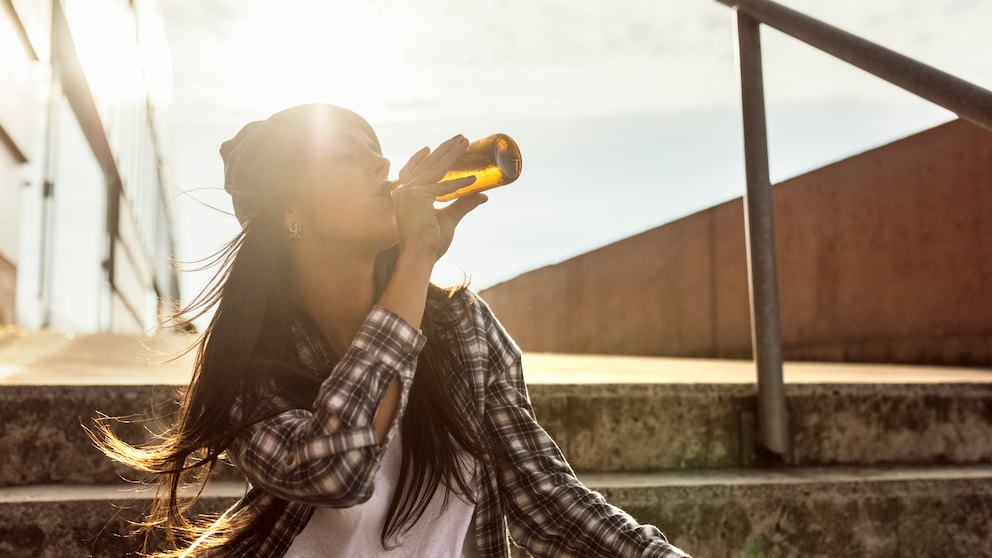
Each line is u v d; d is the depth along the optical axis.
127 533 1.75
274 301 1.07
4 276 6.66
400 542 1.07
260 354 1.05
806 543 2.01
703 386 2.27
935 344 4.98
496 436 1.17
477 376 1.14
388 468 1.07
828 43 1.80
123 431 1.99
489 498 1.17
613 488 1.95
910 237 5.23
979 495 2.10
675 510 1.96
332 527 1.05
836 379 2.67
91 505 1.75
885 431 2.34
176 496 1.26
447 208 1.09
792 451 2.28
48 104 8.39
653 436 2.23
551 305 12.71
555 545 1.12
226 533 1.07
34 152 7.76
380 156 1.05
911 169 5.24
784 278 6.55
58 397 1.97
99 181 11.73
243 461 1.00
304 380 1.04
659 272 9.27
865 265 5.65
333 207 1.02
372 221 1.03
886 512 2.05
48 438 1.96
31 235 7.62
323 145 1.03
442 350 1.11
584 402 2.20
